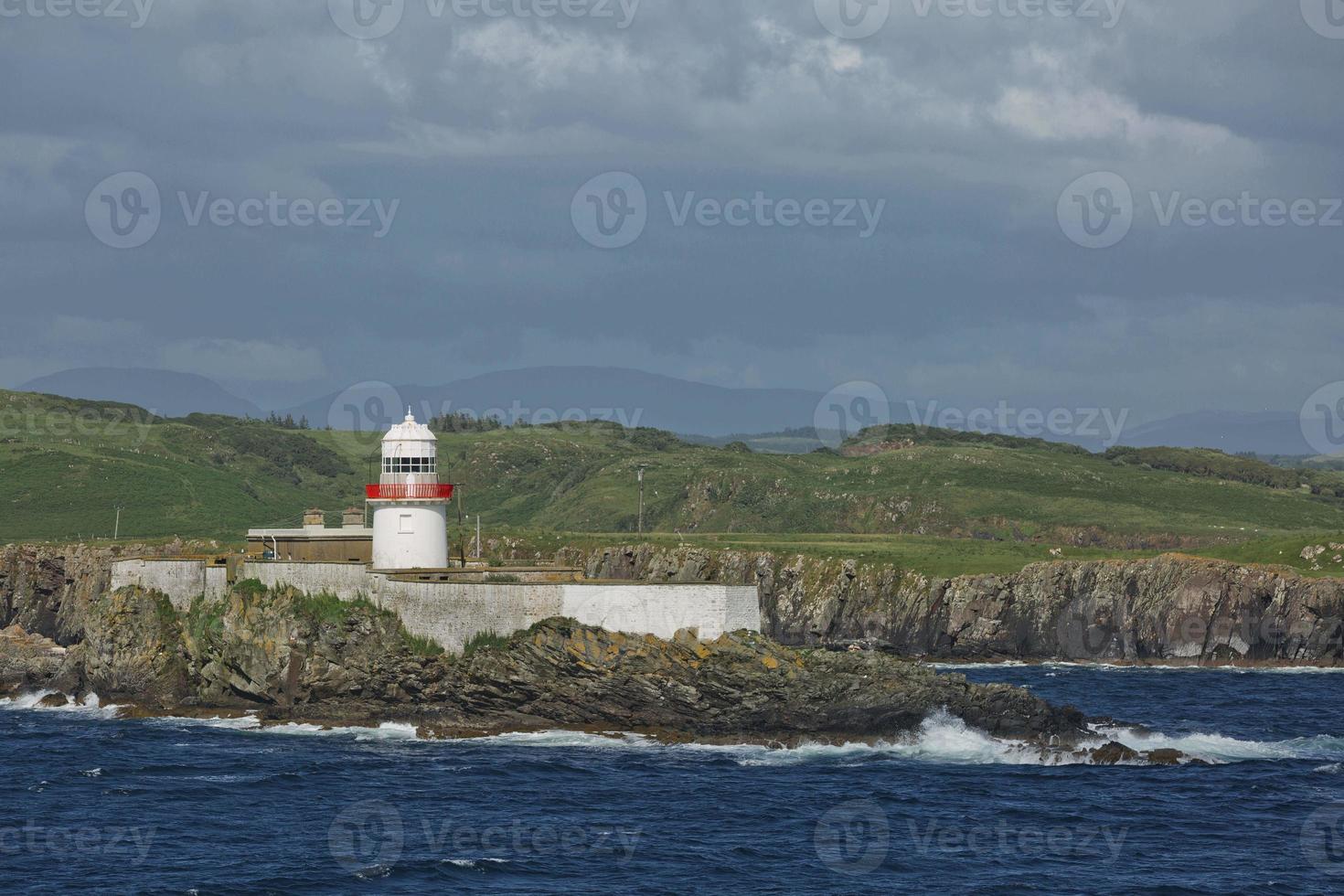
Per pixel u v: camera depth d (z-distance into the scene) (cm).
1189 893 13625
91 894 13438
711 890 13488
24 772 18438
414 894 13412
